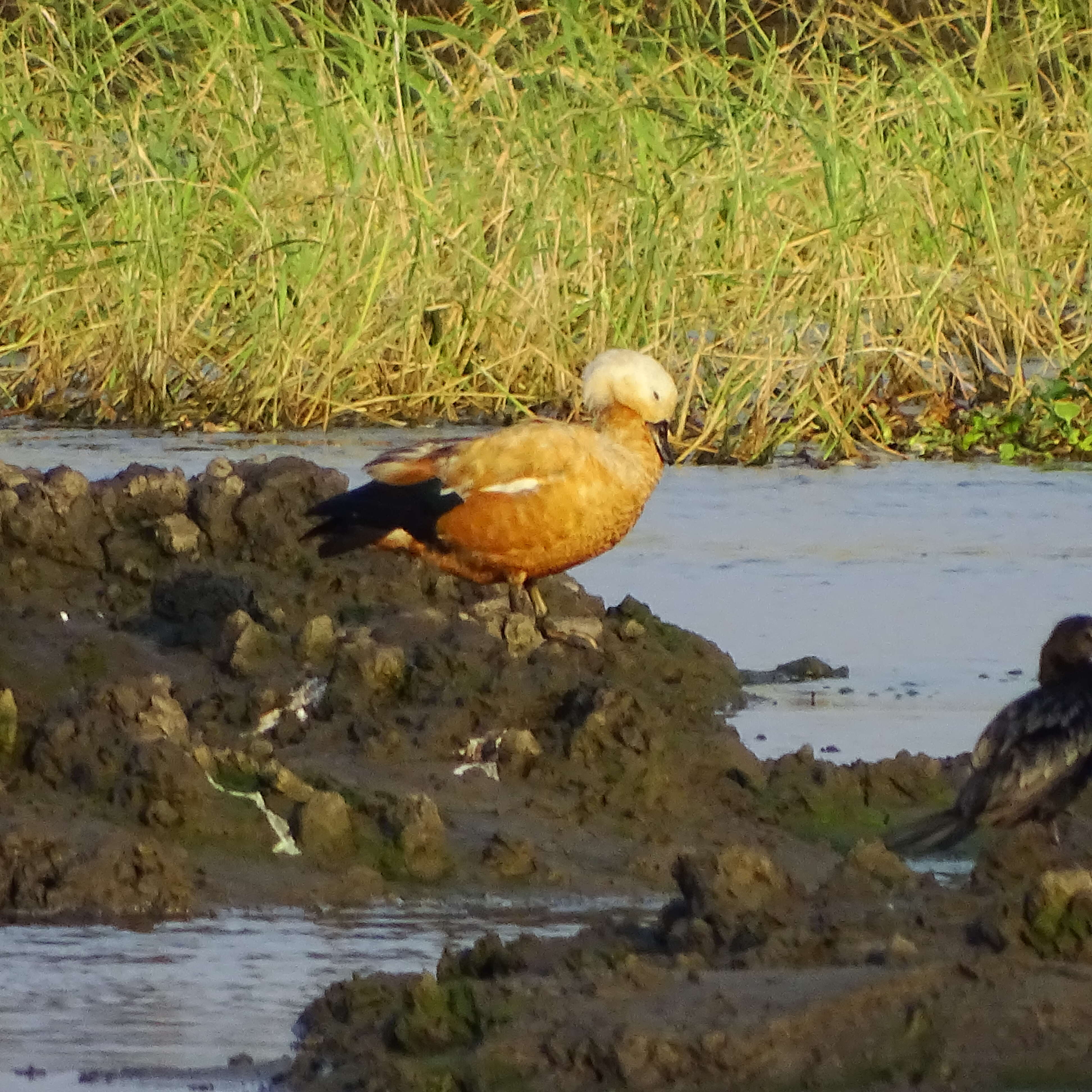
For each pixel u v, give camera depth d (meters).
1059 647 9.88
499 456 13.52
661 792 11.34
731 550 17.34
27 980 9.13
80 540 14.39
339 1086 7.78
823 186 25.41
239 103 24.75
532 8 28.81
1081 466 21.23
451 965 8.47
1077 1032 7.51
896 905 8.66
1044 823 9.75
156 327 23.58
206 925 9.93
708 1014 7.64
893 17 29.97
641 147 24.06
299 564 14.27
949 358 24.69
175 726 11.34
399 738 11.71
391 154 24.30
